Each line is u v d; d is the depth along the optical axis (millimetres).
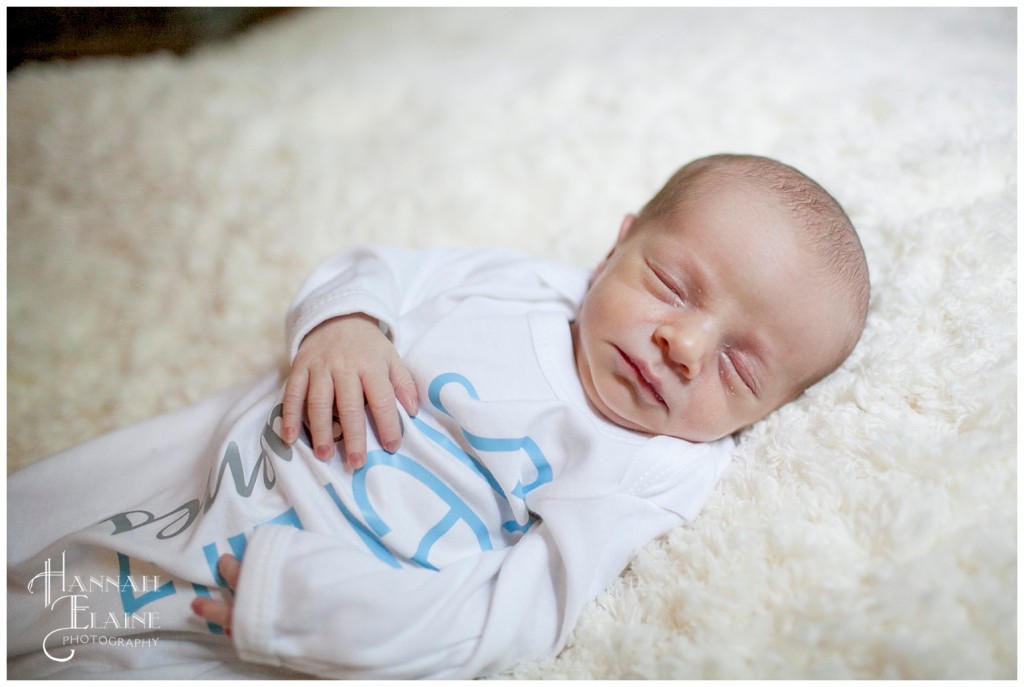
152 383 1257
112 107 1740
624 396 946
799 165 1350
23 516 934
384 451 903
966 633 677
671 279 948
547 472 958
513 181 1607
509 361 983
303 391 909
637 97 1758
